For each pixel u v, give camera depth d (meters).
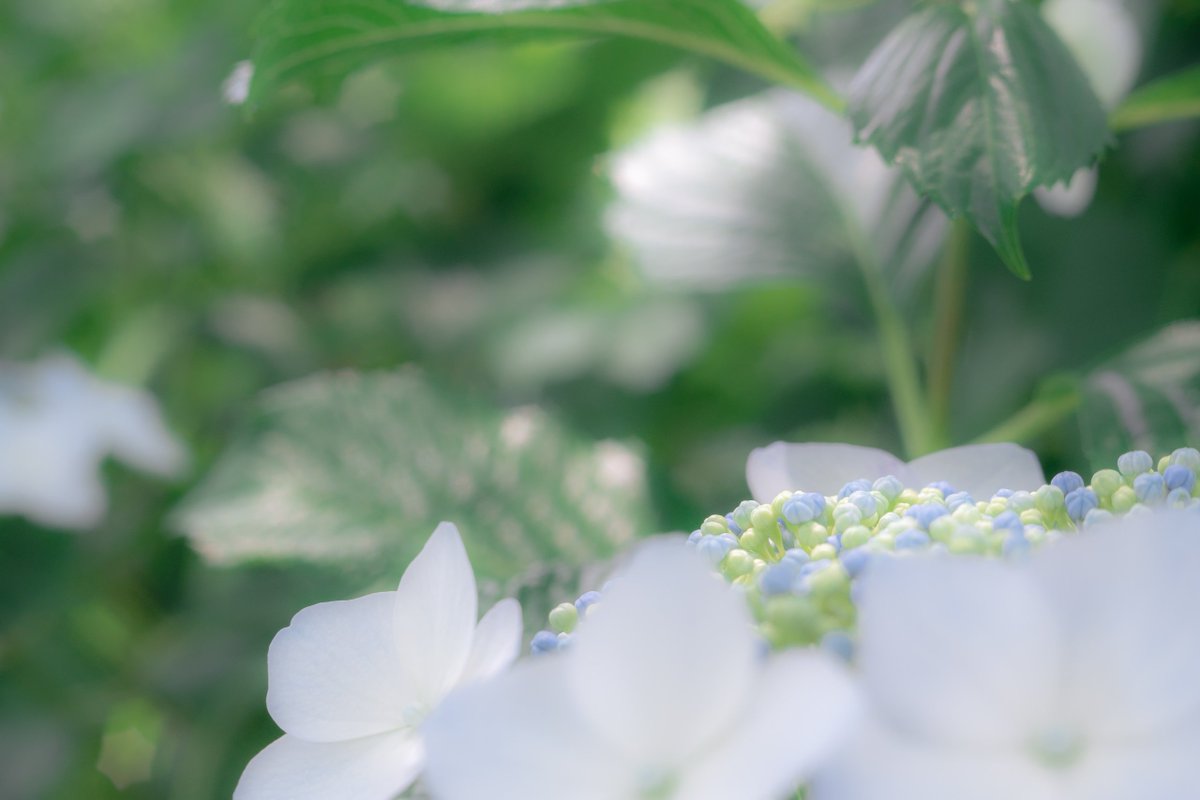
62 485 0.84
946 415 0.57
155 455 0.88
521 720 0.33
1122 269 0.71
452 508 0.52
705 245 0.60
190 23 1.06
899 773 0.32
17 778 0.81
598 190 0.93
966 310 0.75
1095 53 0.54
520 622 0.36
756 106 0.65
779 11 0.64
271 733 0.75
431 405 0.53
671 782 0.32
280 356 0.96
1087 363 0.71
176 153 1.00
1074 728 0.32
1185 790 0.32
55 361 0.90
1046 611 0.32
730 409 0.91
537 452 0.52
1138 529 0.32
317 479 0.52
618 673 0.33
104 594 0.87
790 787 0.33
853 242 0.60
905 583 0.32
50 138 0.98
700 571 0.33
